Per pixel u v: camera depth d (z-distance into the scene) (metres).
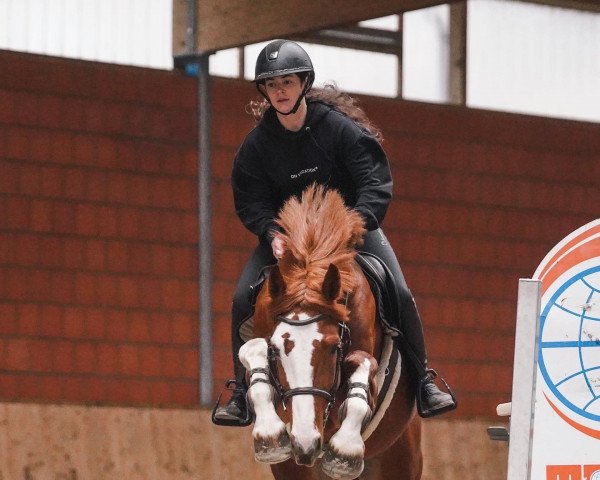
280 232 6.86
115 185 16.67
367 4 14.29
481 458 15.95
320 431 6.00
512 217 19.11
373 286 6.73
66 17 16.61
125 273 16.67
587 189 19.69
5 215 16.05
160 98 16.95
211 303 16.73
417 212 18.44
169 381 16.83
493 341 18.88
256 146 6.97
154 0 17.17
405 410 7.01
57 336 16.25
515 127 19.23
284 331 6.12
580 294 5.78
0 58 16.06
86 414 13.92
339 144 6.86
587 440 5.68
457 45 19.14
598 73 20.23
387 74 18.69
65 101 16.44
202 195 16.83
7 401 14.53
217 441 14.53
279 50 6.71
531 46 19.72
